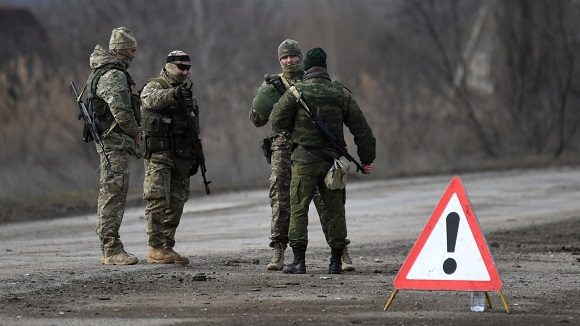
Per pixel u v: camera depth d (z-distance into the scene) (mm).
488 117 131250
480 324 27109
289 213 37562
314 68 35781
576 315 28938
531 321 27688
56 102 92688
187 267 38344
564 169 106750
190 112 38156
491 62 136750
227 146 102438
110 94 36656
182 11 140750
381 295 31938
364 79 119688
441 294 32312
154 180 38188
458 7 147750
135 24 134375
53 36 133375
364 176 98812
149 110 37875
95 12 136750
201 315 28281
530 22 134000
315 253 44438
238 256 42750
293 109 35594
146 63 110750
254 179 96125
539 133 132625
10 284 33719
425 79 143500
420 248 28688
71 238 51688
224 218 61875
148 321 27375
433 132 120812
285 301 30625
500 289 28062
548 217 62531
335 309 29328
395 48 154000
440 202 28562
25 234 54000
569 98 135125
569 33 135500
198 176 97000
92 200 74125
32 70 105875
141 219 61594
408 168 112250
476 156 128625
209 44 140500
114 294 31844
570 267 40625
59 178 87562
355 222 59312
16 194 80438
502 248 48125
